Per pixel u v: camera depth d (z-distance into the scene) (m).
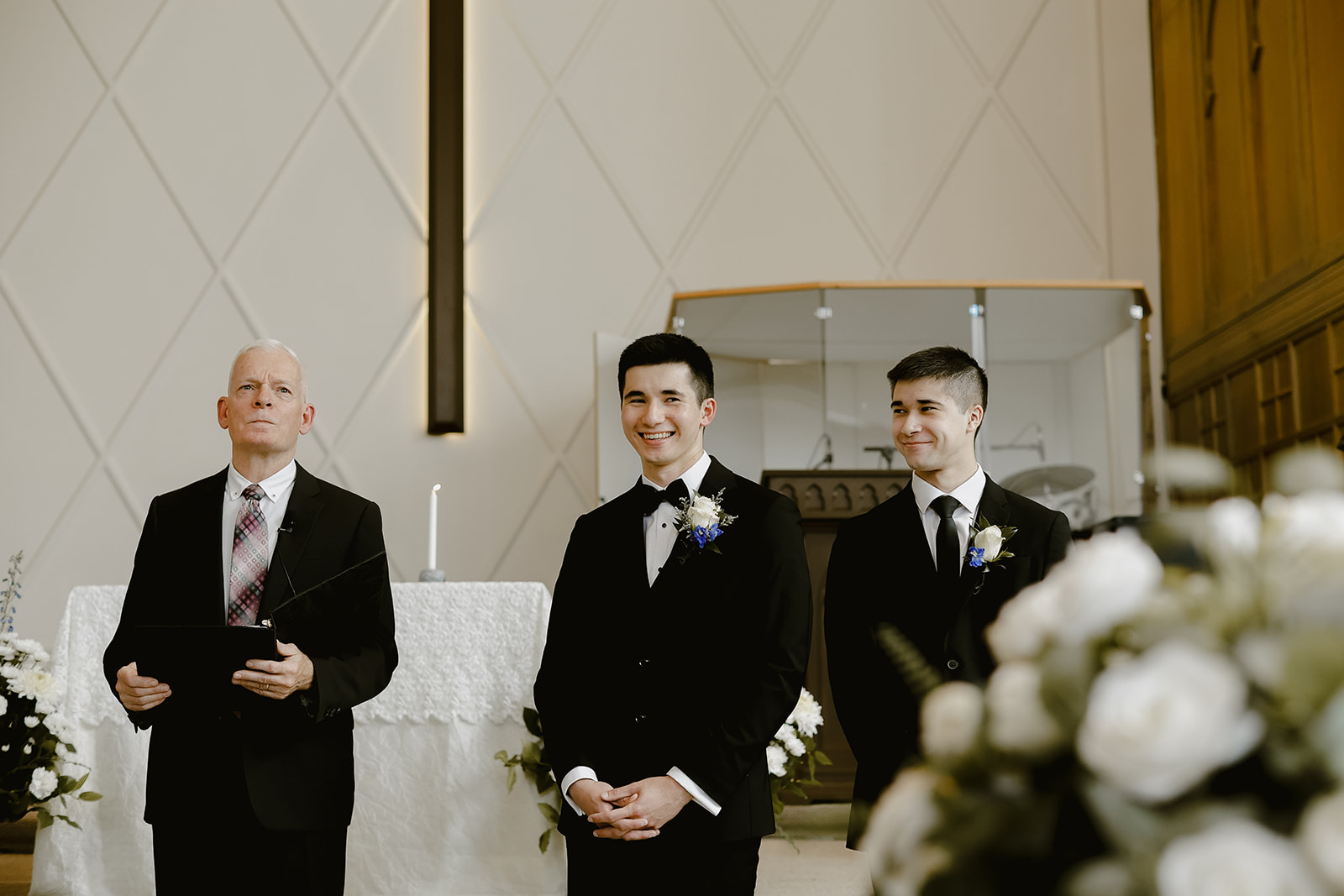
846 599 2.07
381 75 5.16
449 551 4.91
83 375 4.94
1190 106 4.97
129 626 2.11
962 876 0.64
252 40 5.16
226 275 5.01
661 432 1.99
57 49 5.12
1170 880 0.54
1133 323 4.39
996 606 1.93
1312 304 4.15
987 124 5.25
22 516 4.85
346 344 5.00
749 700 1.80
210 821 1.97
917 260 5.14
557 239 5.12
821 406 4.27
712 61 5.24
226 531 2.19
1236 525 0.68
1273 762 0.58
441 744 2.71
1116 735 0.57
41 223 5.03
